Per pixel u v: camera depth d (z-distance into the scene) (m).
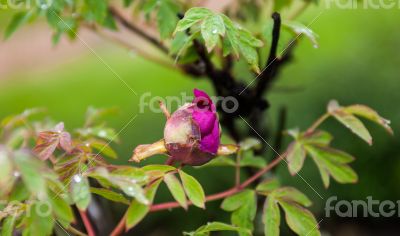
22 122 0.92
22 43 3.09
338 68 1.82
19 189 0.68
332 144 1.76
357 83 1.80
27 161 0.63
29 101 2.35
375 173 1.74
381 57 1.85
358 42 1.90
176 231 1.62
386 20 1.92
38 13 0.91
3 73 2.81
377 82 1.80
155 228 1.64
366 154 1.75
